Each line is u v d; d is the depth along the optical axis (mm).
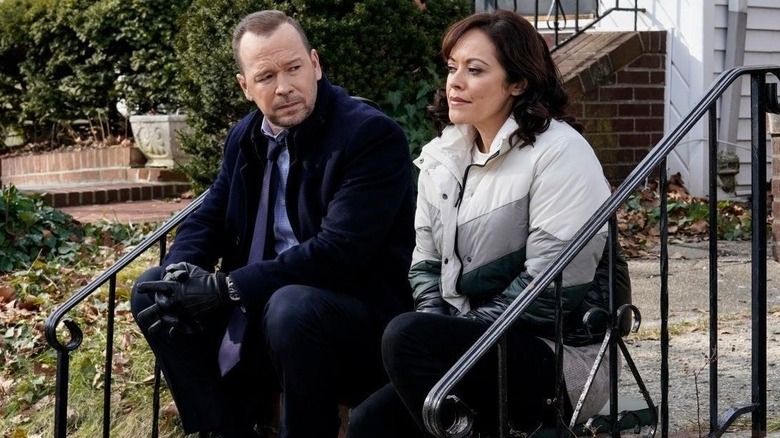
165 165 9609
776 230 5945
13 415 4219
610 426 2793
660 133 8086
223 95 6648
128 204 8898
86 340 4730
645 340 4453
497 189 2861
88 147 10906
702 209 7266
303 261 3043
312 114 3152
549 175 2793
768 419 3279
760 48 8258
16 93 11711
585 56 7914
